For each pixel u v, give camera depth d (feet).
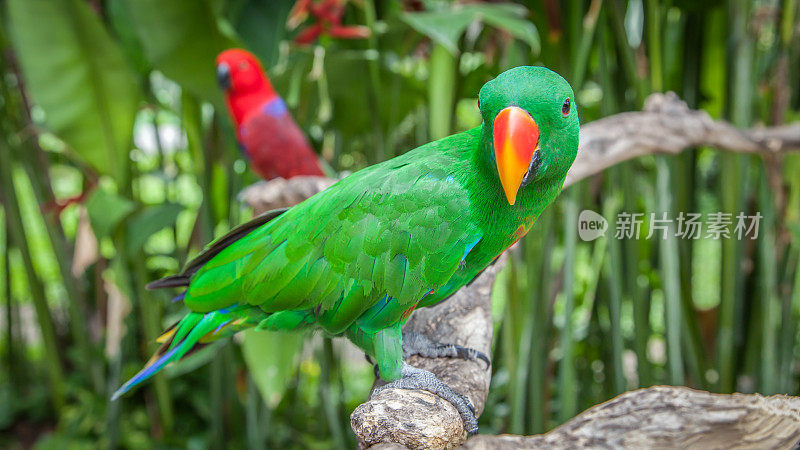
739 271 8.58
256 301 4.76
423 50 10.78
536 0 8.14
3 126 11.19
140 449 11.41
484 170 4.06
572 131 3.71
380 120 8.97
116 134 9.42
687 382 9.14
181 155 13.75
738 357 9.46
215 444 10.96
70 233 15.19
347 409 12.43
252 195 6.96
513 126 3.50
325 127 10.60
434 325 5.33
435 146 4.54
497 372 11.34
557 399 11.16
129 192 10.02
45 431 12.46
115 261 9.82
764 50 9.57
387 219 4.32
